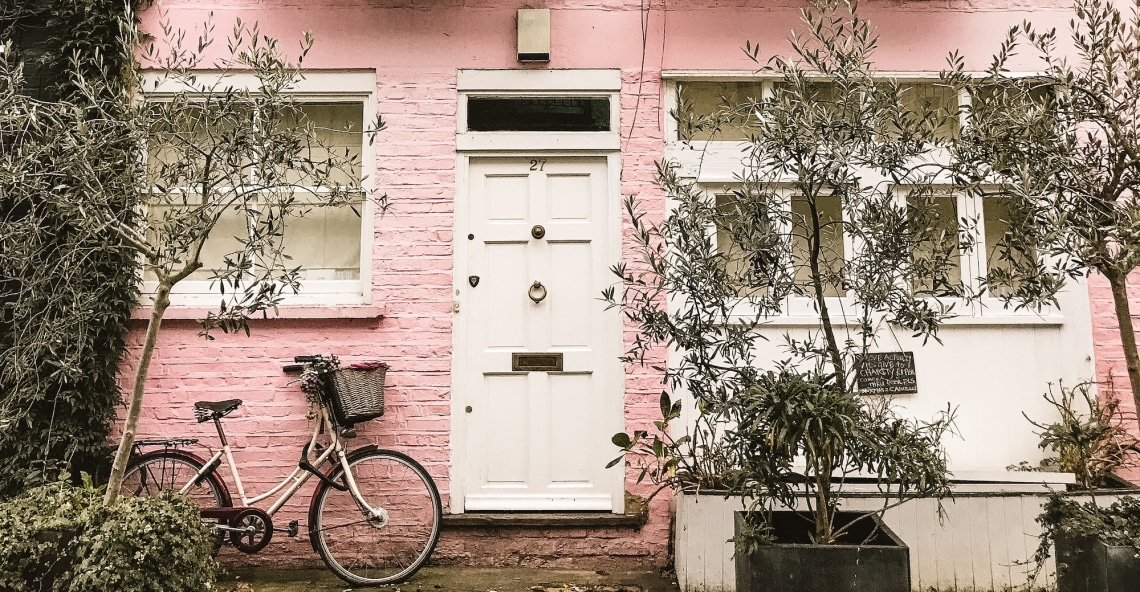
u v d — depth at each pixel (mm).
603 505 4785
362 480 4699
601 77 5020
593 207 4988
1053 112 3316
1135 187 3391
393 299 4879
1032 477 4527
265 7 5016
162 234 3646
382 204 4852
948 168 3438
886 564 3033
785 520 3459
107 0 4836
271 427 4773
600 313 4910
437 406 4816
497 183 5023
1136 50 3389
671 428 4789
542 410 4859
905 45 5047
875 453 3125
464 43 5047
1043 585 4176
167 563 3287
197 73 4914
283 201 3564
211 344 4805
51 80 4836
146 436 4723
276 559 4684
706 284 3398
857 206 3359
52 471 4469
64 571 3199
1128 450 4660
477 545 4703
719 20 5070
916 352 4871
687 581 4184
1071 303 4883
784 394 3098
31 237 4184
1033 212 3248
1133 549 3271
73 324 4492
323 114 5129
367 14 5055
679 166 4004
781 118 3229
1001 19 5074
